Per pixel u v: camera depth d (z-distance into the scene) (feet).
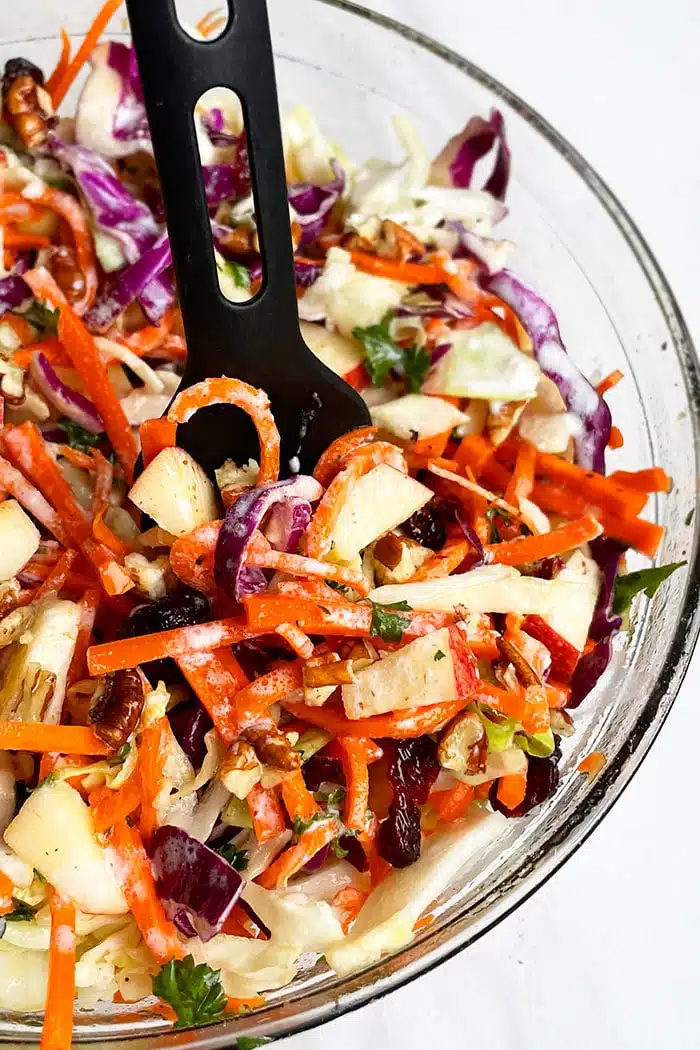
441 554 1.35
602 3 1.74
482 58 1.72
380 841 1.29
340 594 1.28
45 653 1.26
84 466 1.37
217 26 1.55
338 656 1.27
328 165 1.52
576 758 1.39
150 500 1.28
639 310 1.51
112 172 1.44
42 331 1.41
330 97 1.59
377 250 1.48
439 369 1.44
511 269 1.55
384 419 1.40
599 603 1.41
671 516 1.46
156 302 1.42
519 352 1.45
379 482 1.32
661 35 1.74
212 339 1.27
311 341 1.44
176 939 1.25
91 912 1.24
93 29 1.46
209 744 1.26
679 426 1.47
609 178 1.71
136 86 1.46
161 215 1.46
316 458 1.34
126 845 1.24
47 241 1.43
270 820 1.26
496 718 1.30
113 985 1.29
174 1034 1.26
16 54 1.54
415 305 1.46
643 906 1.52
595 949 1.50
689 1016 1.49
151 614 1.27
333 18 1.54
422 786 1.30
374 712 1.26
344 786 1.30
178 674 1.29
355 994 1.26
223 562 1.26
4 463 1.32
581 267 1.55
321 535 1.27
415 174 1.54
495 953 1.49
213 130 1.50
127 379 1.42
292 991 1.29
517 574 1.35
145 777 1.24
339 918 1.29
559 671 1.37
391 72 1.56
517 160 1.55
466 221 1.54
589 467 1.46
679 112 1.73
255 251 1.46
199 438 1.33
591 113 1.72
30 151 1.45
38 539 1.30
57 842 1.23
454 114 1.57
